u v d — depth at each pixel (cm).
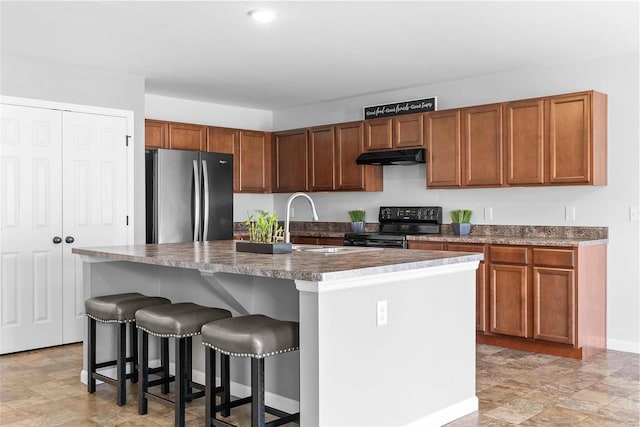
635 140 456
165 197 543
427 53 459
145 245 411
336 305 253
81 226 501
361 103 642
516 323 464
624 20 378
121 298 347
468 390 327
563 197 495
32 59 473
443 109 573
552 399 346
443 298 312
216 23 384
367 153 600
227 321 274
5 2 345
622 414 320
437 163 546
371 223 643
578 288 432
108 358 384
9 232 462
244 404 323
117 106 525
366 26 390
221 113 693
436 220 577
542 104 473
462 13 363
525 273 459
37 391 361
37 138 476
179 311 304
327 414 250
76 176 498
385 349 278
